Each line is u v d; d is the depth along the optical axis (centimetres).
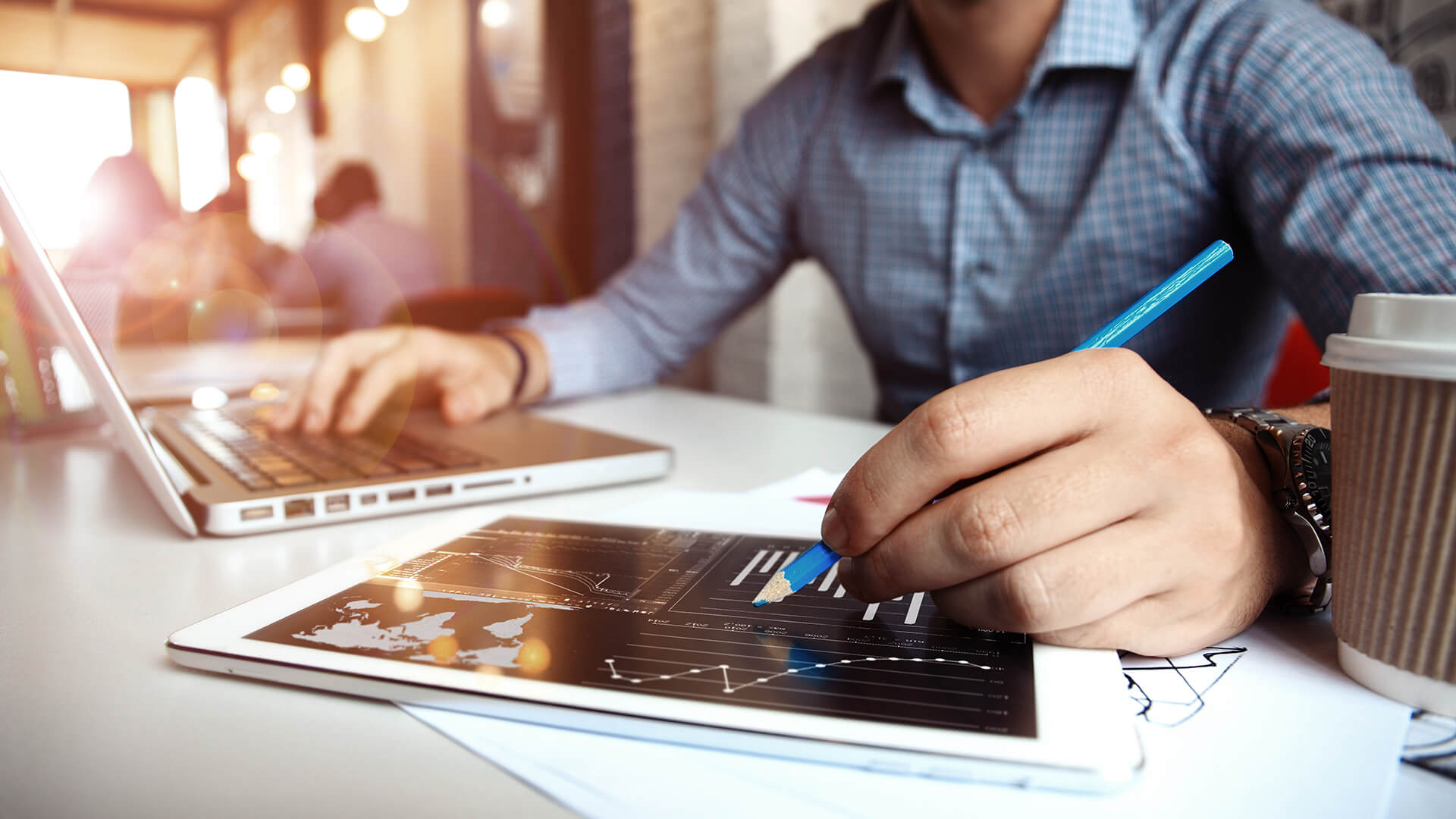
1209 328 92
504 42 381
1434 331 25
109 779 24
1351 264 68
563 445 65
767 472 65
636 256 329
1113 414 31
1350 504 29
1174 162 86
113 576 43
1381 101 74
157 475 48
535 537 45
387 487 53
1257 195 80
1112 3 89
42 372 81
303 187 377
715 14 271
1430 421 26
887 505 30
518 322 104
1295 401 107
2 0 241
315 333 223
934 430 29
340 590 37
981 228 99
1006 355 100
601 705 26
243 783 24
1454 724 27
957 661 30
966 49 97
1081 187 92
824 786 24
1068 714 26
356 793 24
